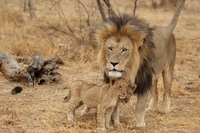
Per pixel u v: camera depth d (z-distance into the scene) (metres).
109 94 9.83
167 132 10.35
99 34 9.76
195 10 38.69
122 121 10.95
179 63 18.41
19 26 25.33
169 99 12.15
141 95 10.45
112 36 9.66
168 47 11.89
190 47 22.45
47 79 14.17
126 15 9.98
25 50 18.22
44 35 22.39
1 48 18.12
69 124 10.45
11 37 21.20
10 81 14.20
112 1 41.88
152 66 10.56
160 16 35.31
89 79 15.10
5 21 25.25
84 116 11.09
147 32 9.84
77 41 19.19
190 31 28.56
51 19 28.34
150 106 12.31
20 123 10.54
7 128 10.15
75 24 26.06
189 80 15.83
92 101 10.20
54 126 10.38
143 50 10.06
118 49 9.48
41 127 10.33
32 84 13.79
